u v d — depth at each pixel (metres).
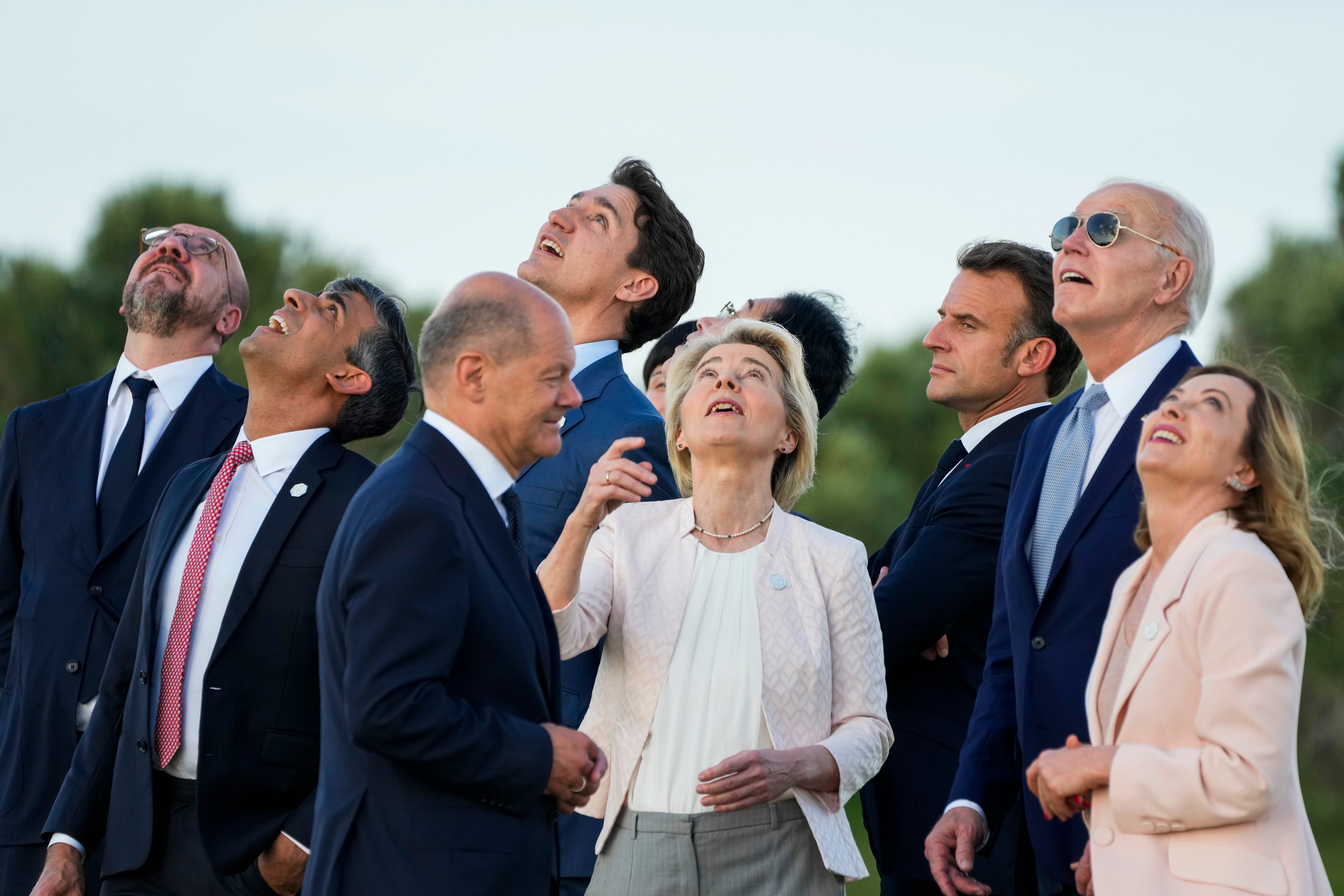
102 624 6.84
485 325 4.70
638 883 5.22
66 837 5.78
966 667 6.61
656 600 5.56
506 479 4.82
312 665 5.61
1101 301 5.61
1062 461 5.70
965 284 7.20
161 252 7.40
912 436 48.00
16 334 35.47
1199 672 4.27
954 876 5.34
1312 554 4.40
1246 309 33.84
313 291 37.03
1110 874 4.30
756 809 5.21
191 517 5.96
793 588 5.54
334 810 4.39
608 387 7.26
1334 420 31.19
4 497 7.23
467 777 4.24
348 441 6.31
